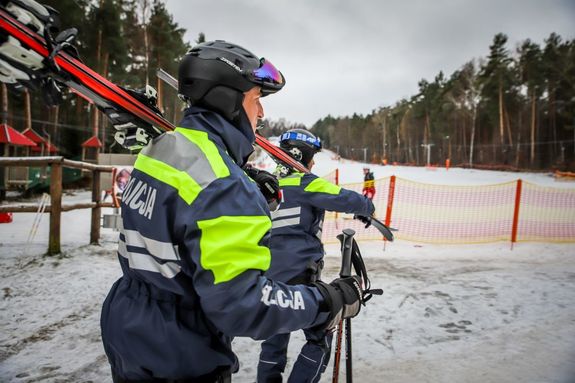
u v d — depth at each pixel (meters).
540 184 21.05
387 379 2.31
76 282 3.87
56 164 4.70
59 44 0.72
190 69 0.90
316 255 2.14
